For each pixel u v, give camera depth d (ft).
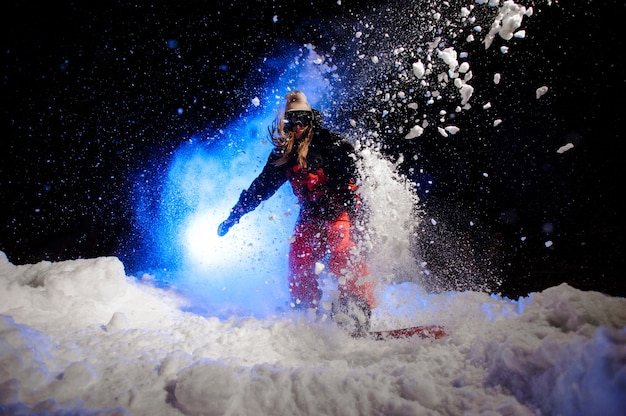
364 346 7.28
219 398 4.56
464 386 4.75
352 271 8.49
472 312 8.18
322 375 4.98
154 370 5.30
